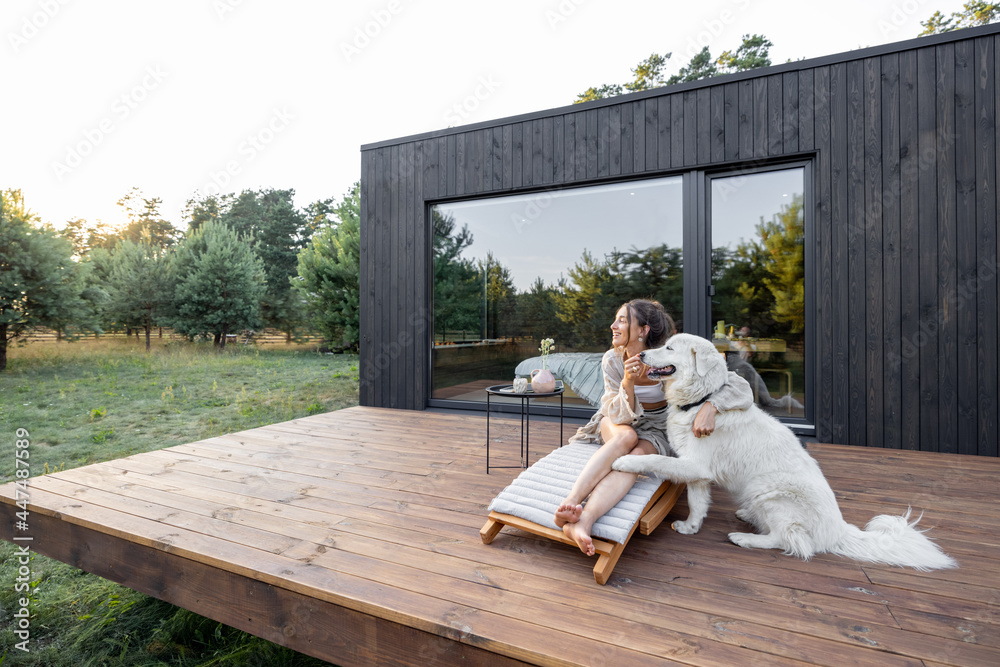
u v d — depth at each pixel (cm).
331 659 147
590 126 414
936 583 151
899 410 332
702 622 129
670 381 195
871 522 181
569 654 115
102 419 526
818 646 118
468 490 245
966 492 243
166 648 196
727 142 369
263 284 1041
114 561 196
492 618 132
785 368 366
